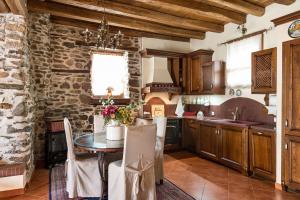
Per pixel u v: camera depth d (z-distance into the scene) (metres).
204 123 4.73
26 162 3.30
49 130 4.25
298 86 2.98
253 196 2.99
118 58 5.50
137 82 5.64
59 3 4.04
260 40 4.09
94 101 5.10
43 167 4.24
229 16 4.25
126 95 5.50
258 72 3.72
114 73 5.44
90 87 5.10
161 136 3.42
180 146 5.51
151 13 4.22
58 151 4.36
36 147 4.42
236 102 4.66
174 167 4.23
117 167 2.59
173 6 3.73
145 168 2.60
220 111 5.10
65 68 4.86
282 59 3.20
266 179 3.54
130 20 4.71
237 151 3.91
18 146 3.25
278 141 3.24
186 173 3.90
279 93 3.24
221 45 5.11
